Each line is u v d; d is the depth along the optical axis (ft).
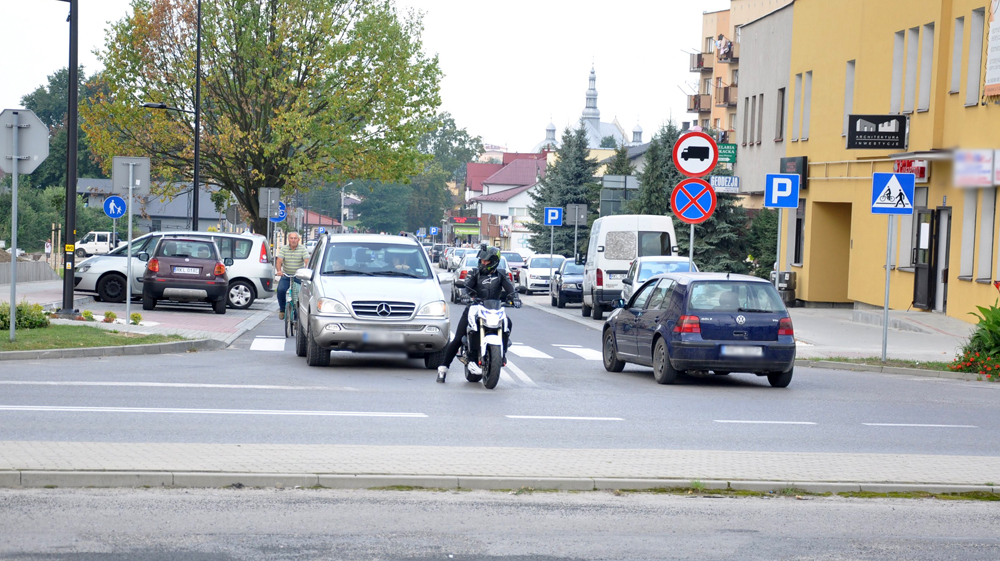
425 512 38.70
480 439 53.31
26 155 90.12
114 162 114.11
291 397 67.21
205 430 53.01
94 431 51.52
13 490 39.65
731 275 85.25
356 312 84.43
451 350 79.92
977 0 133.39
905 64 155.12
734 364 81.71
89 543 33.27
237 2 240.94
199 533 34.83
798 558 34.12
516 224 630.33
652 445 53.52
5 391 64.95
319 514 37.83
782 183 117.91
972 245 138.72
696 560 33.63
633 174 368.07
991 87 127.44
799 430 60.23
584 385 81.92
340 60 243.81
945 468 48.01
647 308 89.66
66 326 104.73
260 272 163.53
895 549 35.40
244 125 244.83
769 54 237.04
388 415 60.54
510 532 36.29
